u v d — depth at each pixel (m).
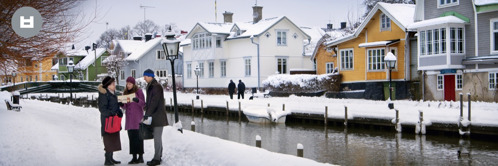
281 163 8.83
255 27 47.25
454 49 28.03
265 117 28.20
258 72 45.31
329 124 25.67
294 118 28.06
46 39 13.45
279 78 39.97
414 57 32.72
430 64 29.00
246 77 46.72
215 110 34.12
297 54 48.16
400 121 21.86
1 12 12.42
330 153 17.59
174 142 11.94
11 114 17.16
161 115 9.55
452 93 28.61
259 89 45.31
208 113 35.56
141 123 9.60
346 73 36.81
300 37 48.41
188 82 54.88
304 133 23.38
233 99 37.41
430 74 29.88
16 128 13.06
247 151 10.12
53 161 9.56
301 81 38.22
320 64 43.41
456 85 28.38
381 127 22.95
